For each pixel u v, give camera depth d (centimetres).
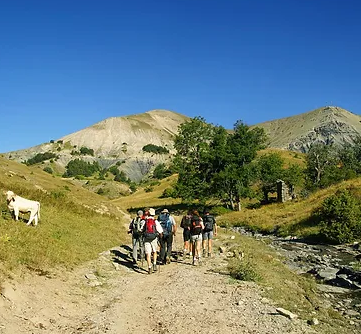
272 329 930
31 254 1199
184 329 895
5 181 2958
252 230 4109
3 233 1305
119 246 1936
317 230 3228
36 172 4853
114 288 1212
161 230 1524
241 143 5944
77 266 1348
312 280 1684
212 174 5969
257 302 1139
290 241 3150
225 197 5875
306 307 1181
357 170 7144
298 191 6775
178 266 1620
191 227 1684
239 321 970
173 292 1195
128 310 1011
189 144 6050
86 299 1062
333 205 3045
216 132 6081
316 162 7119
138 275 1430
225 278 1411
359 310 1268
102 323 900
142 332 865
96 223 2420
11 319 800
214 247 2166
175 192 6019
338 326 1040
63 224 1978
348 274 1759
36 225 1670
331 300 1395
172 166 6159
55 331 818
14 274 1010
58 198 2797
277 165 6216
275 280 1459
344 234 2858
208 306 1071
